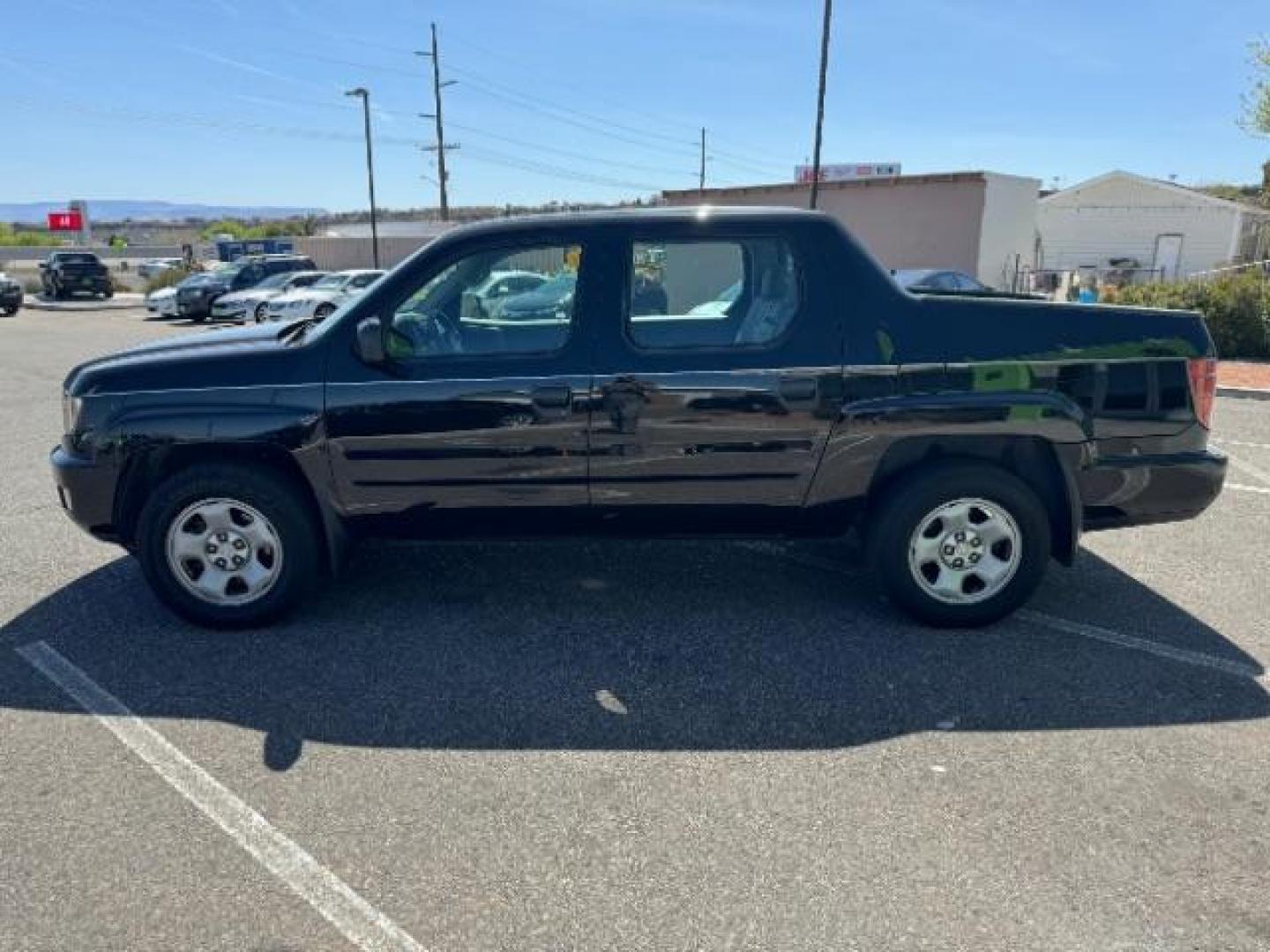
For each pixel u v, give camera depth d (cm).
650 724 358
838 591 489
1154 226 3362
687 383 407
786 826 294
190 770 328
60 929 253
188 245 4375
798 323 411
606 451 414
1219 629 439
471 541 444
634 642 430
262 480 423
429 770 327
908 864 276
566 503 425
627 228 415
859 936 247
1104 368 411
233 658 415
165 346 464
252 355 422
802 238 412
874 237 2769
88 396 425
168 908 261
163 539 430
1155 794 310
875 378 408
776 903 260
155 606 473
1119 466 417
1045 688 382
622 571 520
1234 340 1512
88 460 425
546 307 418
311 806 307
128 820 300
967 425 407
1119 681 389
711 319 422
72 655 418
